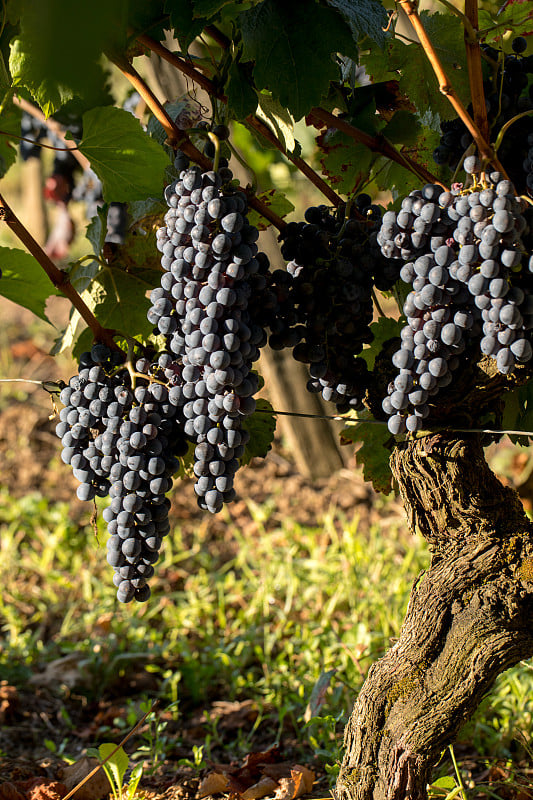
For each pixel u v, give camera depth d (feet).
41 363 17.15
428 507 5.60
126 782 6.43
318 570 9.37
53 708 7.43
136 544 5.48
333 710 6.88
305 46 5.46
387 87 5.92
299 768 6.30
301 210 15.30
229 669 7.72
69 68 4.64
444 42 5.84
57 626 9.02
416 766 5.57
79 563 10.02
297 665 7.57
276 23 5.45
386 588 8.63
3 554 10.11
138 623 8.64
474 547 5.56
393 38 5.85
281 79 5.46
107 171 5.83
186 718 7.25
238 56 5.57
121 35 5.46
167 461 5.49
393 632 7.58
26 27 5.45
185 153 5.55
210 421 5.40
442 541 5.63
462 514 5.55
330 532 9.88
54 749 6.84
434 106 5.88
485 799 6.27
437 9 6.93
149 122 6.09
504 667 5.55
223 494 5.46
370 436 6.10
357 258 5.52
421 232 5.29
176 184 5.42
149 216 5.98
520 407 5.88
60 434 5.61
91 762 6.45
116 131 5.70
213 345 5.30
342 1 5.52
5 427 14.34
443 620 5.57
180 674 7.61
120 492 5.47
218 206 5.30
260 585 9.17
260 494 12.06
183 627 8.63
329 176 5.97
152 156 5.77
